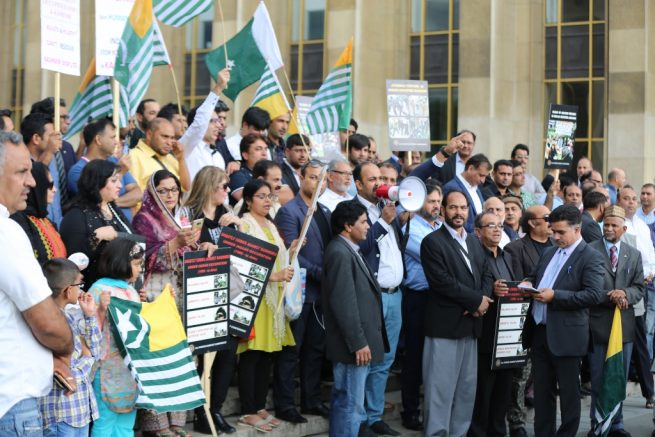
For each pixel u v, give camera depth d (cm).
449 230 926
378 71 2017
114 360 682
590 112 1958
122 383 683
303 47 2053
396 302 934
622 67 1908
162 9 1059
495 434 964
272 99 1152
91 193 733
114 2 985
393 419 1006
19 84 2250
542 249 1021
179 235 761
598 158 1952
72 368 610
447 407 918
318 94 1142
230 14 2078
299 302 877
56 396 599
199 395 692
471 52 1950
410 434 948
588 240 1115
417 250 976
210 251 768
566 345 905
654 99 1930
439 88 2000
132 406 687
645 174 1892
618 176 1512
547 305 915
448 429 925
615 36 1916
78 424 608
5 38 2269
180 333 695
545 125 1972
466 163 1091
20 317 481
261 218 877
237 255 805
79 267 650
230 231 801
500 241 1055
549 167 1341
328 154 1196
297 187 1037
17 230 478
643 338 1123
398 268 933
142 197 824
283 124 1127
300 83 2053
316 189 863
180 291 789
